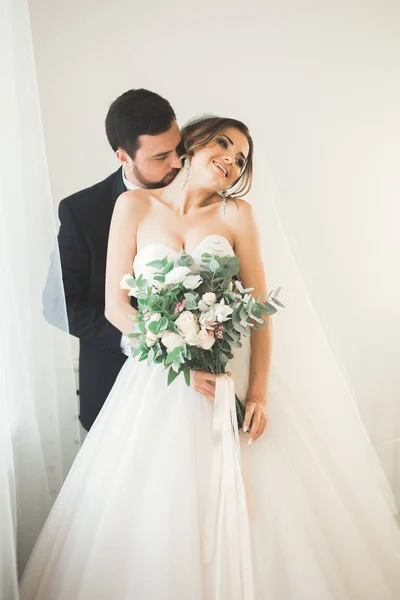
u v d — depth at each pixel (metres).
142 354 1.85
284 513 1.78
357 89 2.49
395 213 2.56
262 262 2.22
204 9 2.33
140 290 1.85
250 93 2.38
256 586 1.66
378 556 2.04
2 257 1.79
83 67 2.24
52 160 2.23
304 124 2.44
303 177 2.46
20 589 1.85
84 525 1.80
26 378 1.91
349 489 2.12
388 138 2.53
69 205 2.23
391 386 2.62
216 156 2.27
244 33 2.37
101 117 2.25
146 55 2.29
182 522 1.68
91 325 2.25
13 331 1.86
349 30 2.47
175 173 2.25
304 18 2.42
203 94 2.33
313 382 2.16
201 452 1.82
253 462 1.89
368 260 2.55
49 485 2.05
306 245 2.49
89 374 2.27
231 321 1.85
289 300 2.18
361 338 2.57
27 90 1.82
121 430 1.91
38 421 2.02
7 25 1.72
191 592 1.60
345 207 2.51
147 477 1.77
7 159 1.80
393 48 2.51
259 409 1.99
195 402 1.88
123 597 1.63
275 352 2.15
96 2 2.24
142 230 2.23
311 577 1.68
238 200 2.26
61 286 1.97
